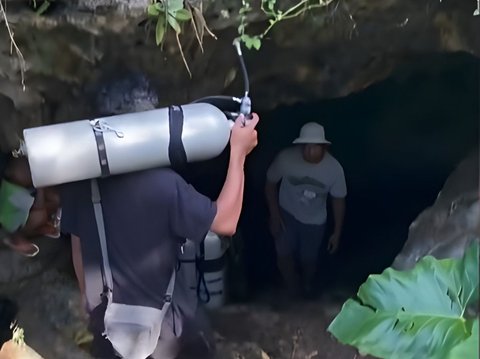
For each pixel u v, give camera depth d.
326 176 4.75
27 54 2.96
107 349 2.57
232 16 2.99
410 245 3.71
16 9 2.84
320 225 4.89
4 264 3.90
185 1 2.88
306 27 3.19
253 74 3.47
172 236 2.43
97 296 2.48
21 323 3.84
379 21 3.23
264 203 5.83
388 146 5.91
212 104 2.56
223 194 2.40
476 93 4.94
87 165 2.28
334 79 3.63
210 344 2.77
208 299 4.49
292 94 3.74
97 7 2.84
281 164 4.77
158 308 2.48
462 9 3.22
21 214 3.60
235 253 4.98
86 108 3.17
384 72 3.71
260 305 4.82
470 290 2.31
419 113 5.58
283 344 4.30
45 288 3.98
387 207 6.17
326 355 4.22
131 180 2.36
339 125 5.84
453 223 3.56
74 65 3.03
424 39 3.38
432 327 2.25
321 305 4.87
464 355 1.93
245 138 2.43
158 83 3.21
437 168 5.91
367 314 2.34
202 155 2.38
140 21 2.89
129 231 2.39
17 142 3.33
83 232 2.44
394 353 2.26
